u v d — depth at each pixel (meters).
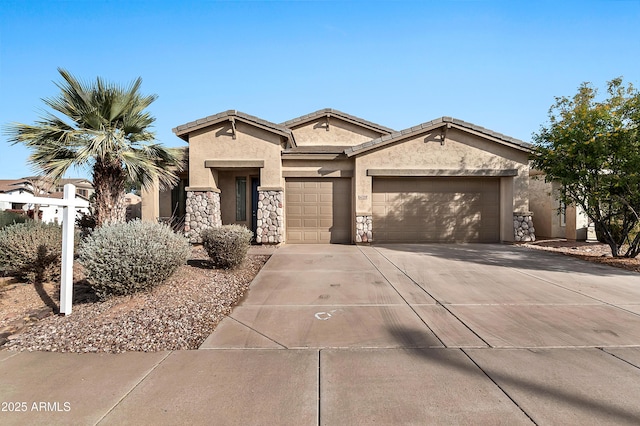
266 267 9.30
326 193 14.52
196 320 5.31
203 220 13.52
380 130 18.45
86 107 9.61
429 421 2.94
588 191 10.50
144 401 3.24
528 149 13.82
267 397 3.30
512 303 6.24
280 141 13.73
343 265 9.58
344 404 3.18
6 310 5.76
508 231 14.19
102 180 9.54
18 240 7.03
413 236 14.43
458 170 14.04
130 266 6.01
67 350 4.36
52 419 2.99
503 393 3.36
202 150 13.69
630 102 9.58
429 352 4.27
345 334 4.85
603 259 10.41
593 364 3.95
